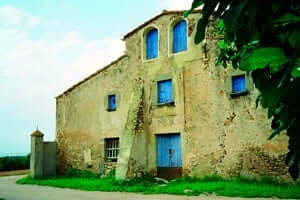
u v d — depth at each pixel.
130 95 21.11
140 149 19.62
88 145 22.58
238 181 16.59
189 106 18.83
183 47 19.52
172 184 17.64
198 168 18.14
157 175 19.56
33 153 22.72
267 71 2.13
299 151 1.89
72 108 23.70
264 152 16.28
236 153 17.06
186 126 18.81
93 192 16.84
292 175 1.99
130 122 19.92
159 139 19.83
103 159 21.75
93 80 22.88
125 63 21.56
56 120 24.41
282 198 13.16
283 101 1.68
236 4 1.94
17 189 18.34
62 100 24.31
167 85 19.84
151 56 20.72
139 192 16.34
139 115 20.00
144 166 19.64
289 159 2.00
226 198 13.51
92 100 22.78
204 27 2.04
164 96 19.89
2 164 33.84
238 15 1.85
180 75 19.30
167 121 19.48
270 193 13.62
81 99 23.33
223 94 17.75
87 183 19.06
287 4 1.85
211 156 17.83
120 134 21.19
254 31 1.97
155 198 14.24
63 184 19.39
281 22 1.73
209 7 2.02
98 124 22.31
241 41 2.10
